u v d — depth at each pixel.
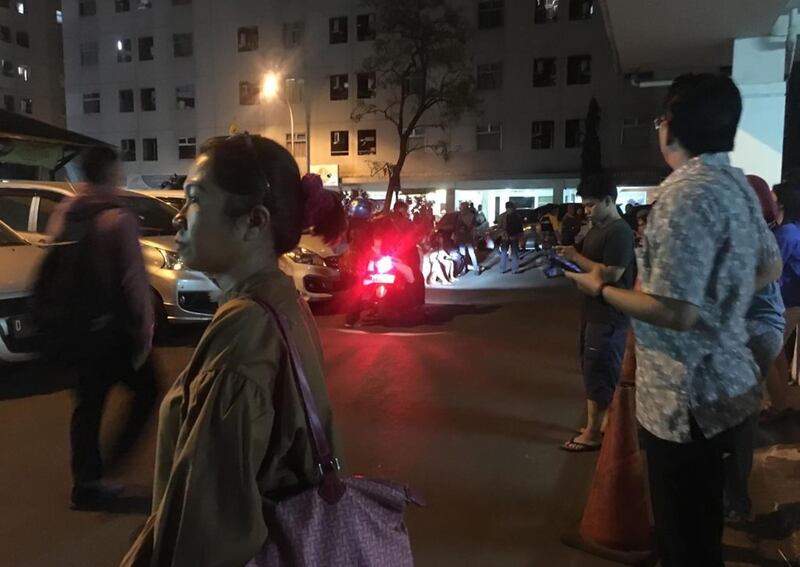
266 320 1.37
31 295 3.93
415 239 10.08
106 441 4.22
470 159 35.91
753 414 2.13
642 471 3.39
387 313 9.83
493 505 3.97
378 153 37.12
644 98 32.94
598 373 4.75
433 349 8.21
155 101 41.00
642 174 32.78
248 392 1.29
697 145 2.11
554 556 3.40
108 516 3.84
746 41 7.87
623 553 3.34
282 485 1.40
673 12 6.81
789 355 5.99
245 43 38.72
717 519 2.17
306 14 37.47
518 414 5.66
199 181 1.46
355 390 6.40
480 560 3.35
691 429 2.08
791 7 7.39
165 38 40.38
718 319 2.06
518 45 34.59
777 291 3.50
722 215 2.00
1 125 9.83
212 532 1.24
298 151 38.41
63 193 7.71
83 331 3.79
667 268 1.97
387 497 1.50
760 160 8.20
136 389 4.07
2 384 6.54
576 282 2.32
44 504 3.99
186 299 7.89
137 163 41.78
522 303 12.30
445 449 4.86
